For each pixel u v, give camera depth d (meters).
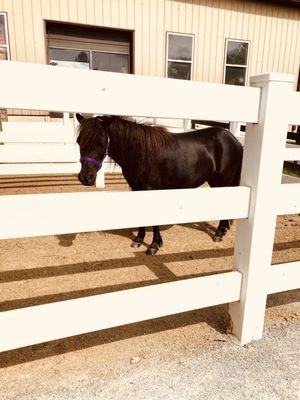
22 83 1.08
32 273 2.58
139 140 2.52
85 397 1.35
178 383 1.44
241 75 8.50
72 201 1.22
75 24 6.83
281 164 1.55
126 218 1.33
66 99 1.15
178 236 3.60
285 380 1.46
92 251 3.09
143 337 1.79
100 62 7.40
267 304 2.17
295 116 1.53
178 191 1.40
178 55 7.73
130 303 1.43
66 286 2.36
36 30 6.59
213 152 3.12
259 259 1.63
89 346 1.71
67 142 5.61
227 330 1.82
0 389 1.39
